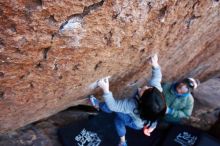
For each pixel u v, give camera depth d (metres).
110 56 2.66
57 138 4.23
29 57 2.05
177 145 4.76
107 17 2.07
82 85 3.00
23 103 2.72
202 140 4.82
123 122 3.56
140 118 2.99
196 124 5.51
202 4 2.71
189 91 4.03
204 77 5.76
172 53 3.63
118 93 4.16
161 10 2.43
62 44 2.08
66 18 1.87
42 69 2.26
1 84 2.23
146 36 2.70
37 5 1.70
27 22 1.76
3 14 1.66
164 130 4.98
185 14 2.73
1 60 1.96
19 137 3.86
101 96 3.94
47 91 2.69
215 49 4.39
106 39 2.33
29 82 2.37
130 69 3.40
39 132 4.09
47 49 2.07
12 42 1.84
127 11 2.14
